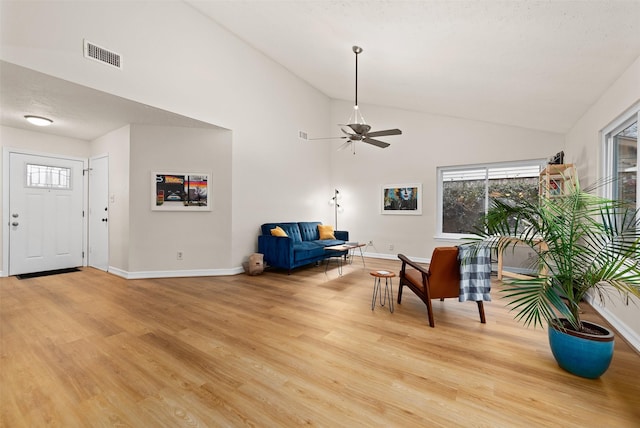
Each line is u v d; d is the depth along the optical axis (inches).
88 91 121.6
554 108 145.6
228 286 156.8
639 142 95.3
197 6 157.3
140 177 167.9
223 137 181.2
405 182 242.8
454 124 221.6
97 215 195.2
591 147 134.5
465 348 88.7
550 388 68.7
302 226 233.0
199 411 60.5
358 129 154.2
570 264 74.5
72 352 84.1
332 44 148.0
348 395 66.2
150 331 99.0
